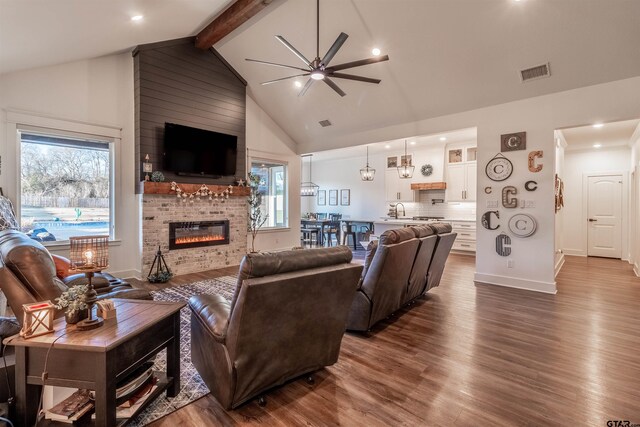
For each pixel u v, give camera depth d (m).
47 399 1.71
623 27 3.21
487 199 4.69
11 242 1.89
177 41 5.16
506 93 4.39
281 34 4.71
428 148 8.43
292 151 7.55
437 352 2.55
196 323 2.07
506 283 4.55
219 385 1.80
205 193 5.42
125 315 1.78
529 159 4.32
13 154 3.91
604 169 7.08
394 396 1.96
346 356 2.48
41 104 4.11
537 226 4.28
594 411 1.81
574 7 3.20
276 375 1.89
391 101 5.38
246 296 1.54
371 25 4.12
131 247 4.98
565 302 3.82
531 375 2.19
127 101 4.86
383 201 9.66
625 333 2.90
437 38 4.03
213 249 5.64
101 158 4.76
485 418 1.75
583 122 3.93
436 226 3.66
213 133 5.49
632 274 5.37
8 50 3.17
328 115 6.34
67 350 1.45
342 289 2.00
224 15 4.51
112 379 1.46
